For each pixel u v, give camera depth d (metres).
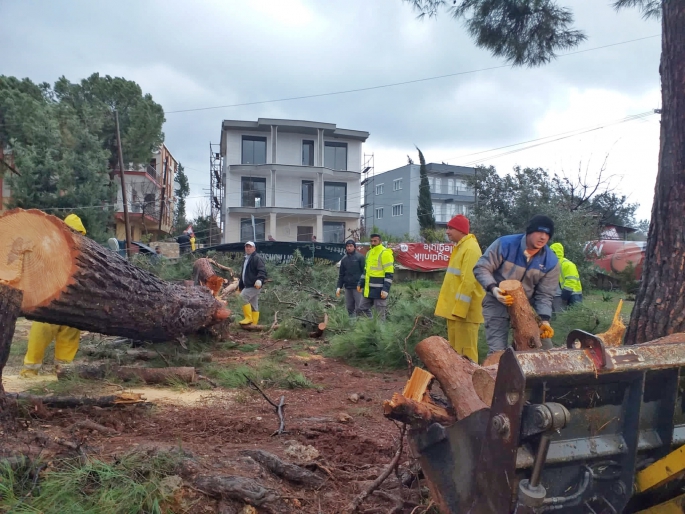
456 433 2.56
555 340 7.55
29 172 25.56
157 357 6.83
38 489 2.98
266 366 6.79
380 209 64.19
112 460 3.32
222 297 11.32
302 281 15.56
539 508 2.27
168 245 26.09
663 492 2.72
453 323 6.14
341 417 4.91
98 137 32.88
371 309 10.10
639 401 2.42
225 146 46.03
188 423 4.57
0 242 4.88
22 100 28.33
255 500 2.99
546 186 25.11
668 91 4.22
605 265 22.33
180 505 2.98
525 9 7.11
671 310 4.09
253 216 43.03
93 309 5.28
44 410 4.27
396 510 3.14
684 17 4.12
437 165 60.00
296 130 45.06
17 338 8.40
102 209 26.88
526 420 2.17
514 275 5.22
